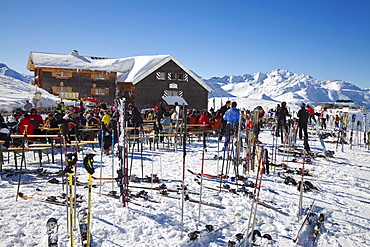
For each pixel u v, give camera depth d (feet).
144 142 48.26
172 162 33.63
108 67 152.56
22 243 13.53
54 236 14.16
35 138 35.91
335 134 70.85
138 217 17.13
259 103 341.62
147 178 25.32
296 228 17.44
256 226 17.34
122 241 14.48
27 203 17.94
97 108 64.69
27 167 28.78
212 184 25.04
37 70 143.54
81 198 19.07
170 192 22.16
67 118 35.45
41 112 73.41
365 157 42.29
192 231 15.89
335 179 28.78
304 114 42.91
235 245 14.69
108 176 26.12
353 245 15.84
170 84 144.56
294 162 36.24
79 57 159.02
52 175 25.48
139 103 140.15
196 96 151.02
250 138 29.94
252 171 30.58
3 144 26.50
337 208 20.92
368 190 25.54
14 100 76.48
